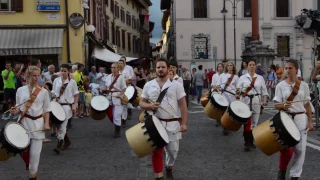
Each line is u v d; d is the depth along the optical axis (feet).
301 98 21.33
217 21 147.43
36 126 22.26
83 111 56.24
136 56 198.70
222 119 30.58
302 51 146.61
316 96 41.93
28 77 22.76
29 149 22.18
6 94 53.78
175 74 35.86
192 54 147.74
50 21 74.79
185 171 25.29
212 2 147.43
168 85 21.63
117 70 39.11
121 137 38.68
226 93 38.47
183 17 147.84
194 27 147.95
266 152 20.20
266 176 23.95
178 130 21.70
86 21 87.04
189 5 147.43
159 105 21.29
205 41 148.56
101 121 51.19
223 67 41.22
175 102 21.67
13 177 24.85
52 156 30.63
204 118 52.47
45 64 75.56
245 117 29.30
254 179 23.34
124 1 173.17
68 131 42.86
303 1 147.13
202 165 26.84
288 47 147.95
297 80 21.56
